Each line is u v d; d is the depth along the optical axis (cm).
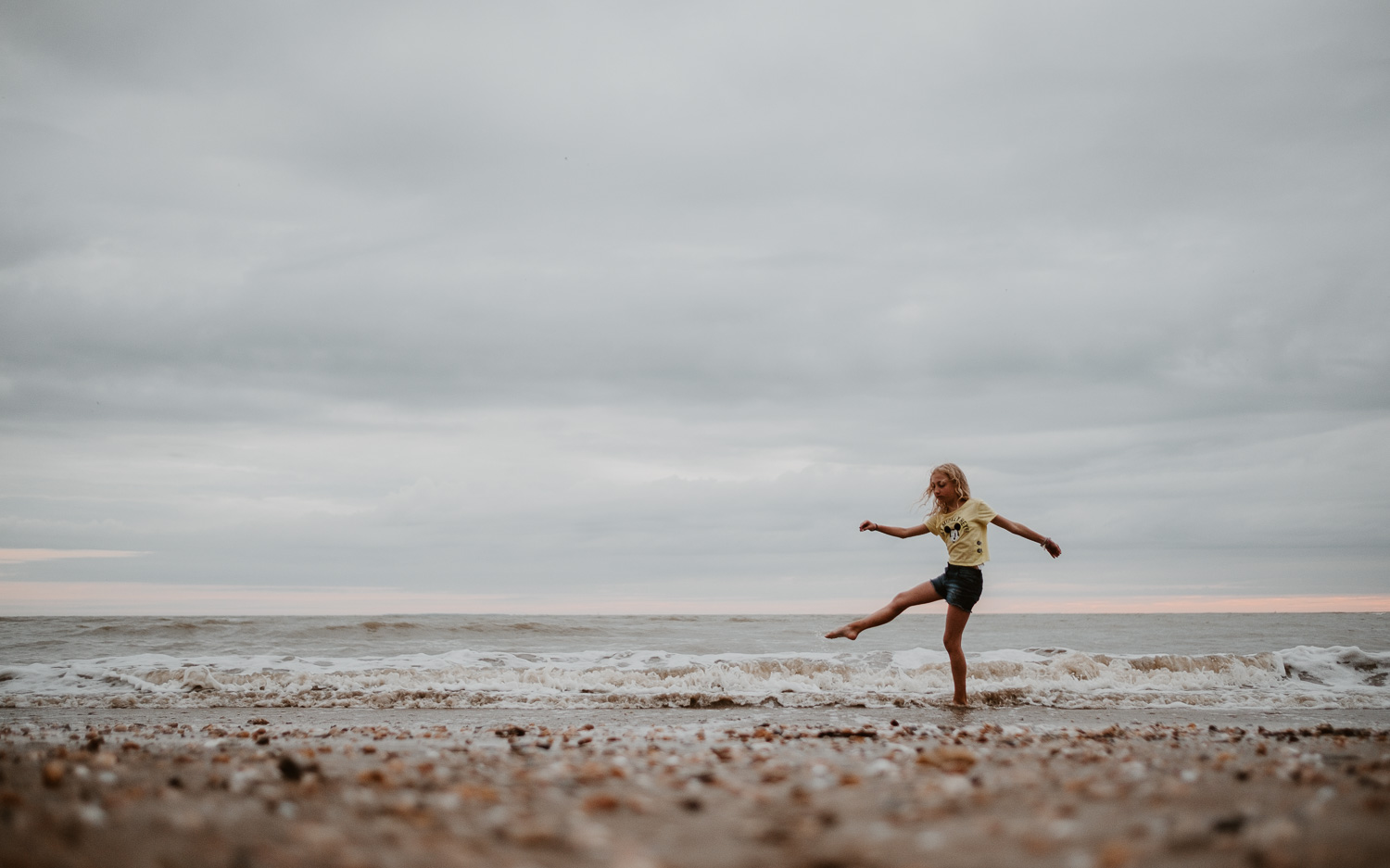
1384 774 429
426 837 299
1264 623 2612
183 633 1933
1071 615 3372
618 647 1800
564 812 348
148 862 254
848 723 754
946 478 891
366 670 1146
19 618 2367
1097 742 599
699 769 470
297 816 329
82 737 620
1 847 255
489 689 1030
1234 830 296
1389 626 2420
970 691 963
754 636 2050
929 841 291
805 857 277
